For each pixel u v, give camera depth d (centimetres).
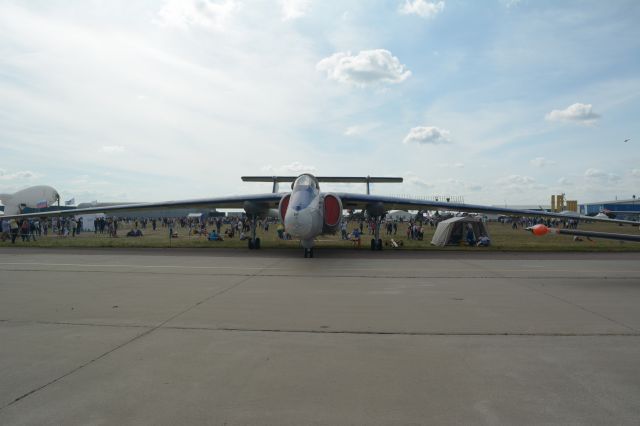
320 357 443
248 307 686
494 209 1780
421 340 504
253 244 1870
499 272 1135
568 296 790
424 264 1325
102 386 366
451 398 342
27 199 5478
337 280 982
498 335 526
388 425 298
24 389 359
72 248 1894
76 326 564
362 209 2058
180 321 593
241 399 340
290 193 1638
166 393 351
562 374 395
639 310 669
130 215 9631
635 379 383
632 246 2144
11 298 754
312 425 298
